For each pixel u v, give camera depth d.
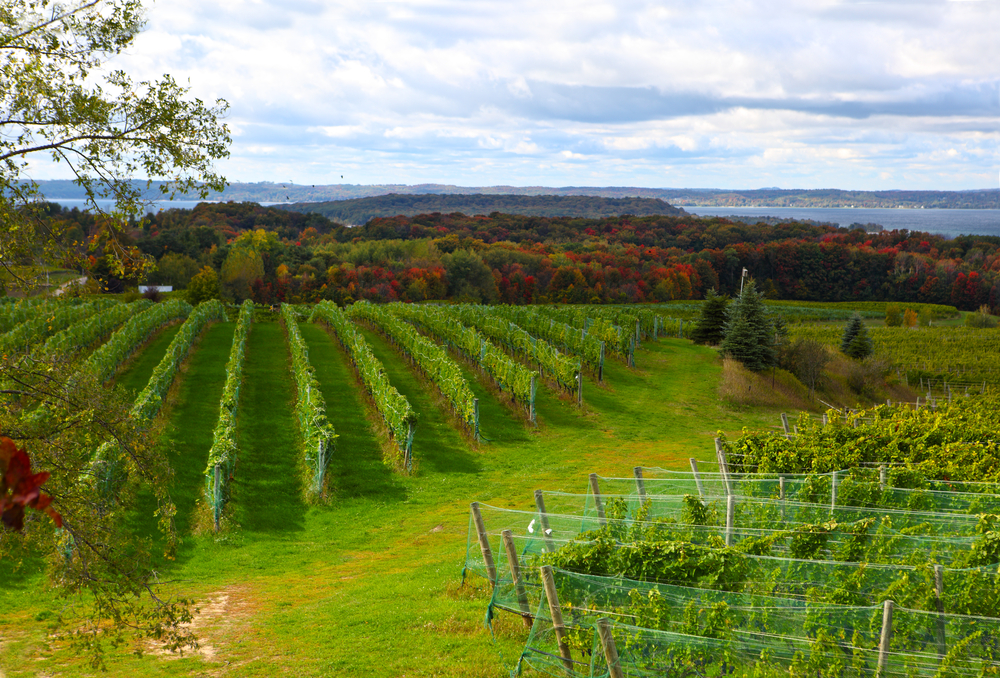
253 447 22.62
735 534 9.98
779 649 7.03
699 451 23.84
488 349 33.03
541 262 125.00
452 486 19.73
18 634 10.48
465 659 8.59
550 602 7.75
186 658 9.49
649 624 7.48
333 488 19.25
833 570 8.57
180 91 9.27
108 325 40.75
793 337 64.12
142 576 8.99
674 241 152.50
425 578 12.20
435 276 112.88
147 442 9.44
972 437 17.03
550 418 27.58
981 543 8.88
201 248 118.56
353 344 35.97
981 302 112.94
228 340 43.66
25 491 1.97
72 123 8.65
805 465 14.82
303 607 11.52
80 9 8.80
